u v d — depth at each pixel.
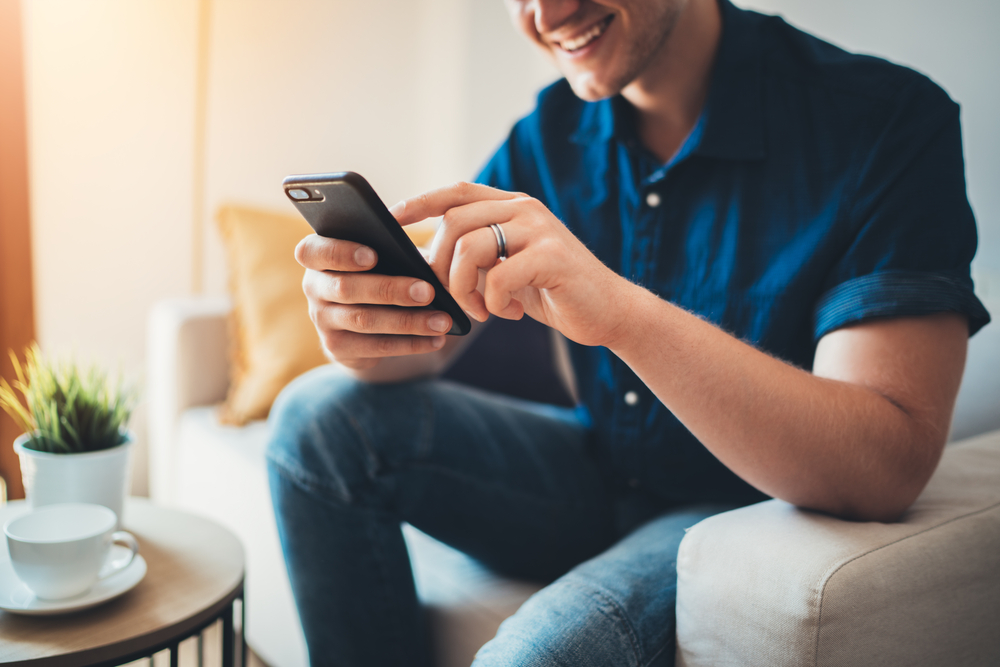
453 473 0.89
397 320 0.66
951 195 0.72
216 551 0.89
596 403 0.99
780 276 0.80
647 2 0.77
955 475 0.76
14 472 1.67
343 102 2.12
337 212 0.57
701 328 0.61
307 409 0.87
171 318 1.55
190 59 1.84
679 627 0.64
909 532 0.61
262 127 1.99
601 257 0.98
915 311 0.66
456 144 2.27
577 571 0.71
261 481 1.20
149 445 1.86
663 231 0.90
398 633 0.84
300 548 0.84
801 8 1.41
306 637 0.85
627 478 0.98
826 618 0.53
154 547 0.89
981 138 1.17
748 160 0.84
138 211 1.80
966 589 0.61
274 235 1.61
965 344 0.68
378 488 0.85
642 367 0.61
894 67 0.81
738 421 0.60
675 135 0.93
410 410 0.89
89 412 0.89
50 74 1.66
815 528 0.61
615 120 0.92
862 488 0.62
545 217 0.58
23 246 1.63
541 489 0.94
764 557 0.58
